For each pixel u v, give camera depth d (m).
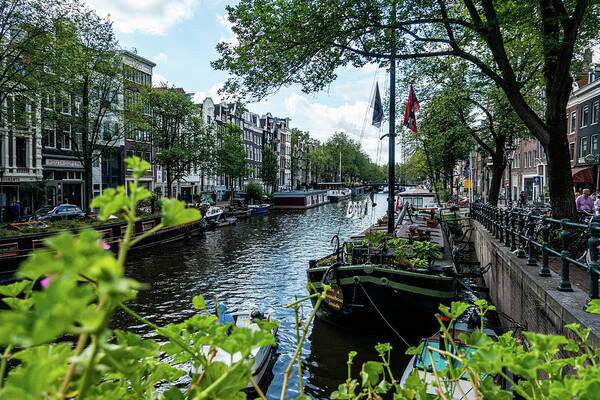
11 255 13.20
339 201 73.12
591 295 4.03
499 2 9.30
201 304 1.27
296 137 78.38
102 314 0.53
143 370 1.09
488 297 10.62
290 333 8.91
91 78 20.11
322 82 9.56
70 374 0.64
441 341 4.66
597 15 9.47
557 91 8.23
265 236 26.80
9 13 14.64
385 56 9.07
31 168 25.47
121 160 32.28
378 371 1.35
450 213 24.64
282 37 8.94
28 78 16.00
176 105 29.39
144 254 19.64
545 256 5.60
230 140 38.19
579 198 12.55
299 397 1.21
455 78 16.91
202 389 0.99
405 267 8.45
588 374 0.95
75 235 0.54
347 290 8.41
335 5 8.73
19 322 0.49
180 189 43.03
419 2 8.49
